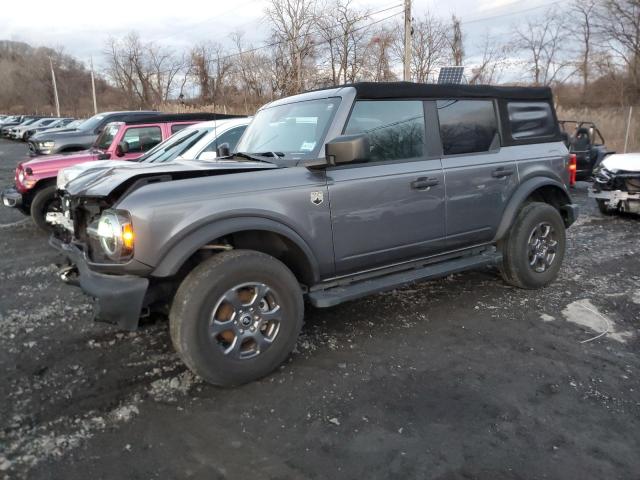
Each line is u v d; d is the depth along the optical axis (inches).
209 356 123.6
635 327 167.2
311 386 131.3
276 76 1262.3
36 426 114.9
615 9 1211.9
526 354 148.6
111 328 168.9
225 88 1651.1
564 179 207.3
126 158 340.5
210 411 120.6
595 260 242.5
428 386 131.2
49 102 3127.5
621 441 109.4
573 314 177.3
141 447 107.7
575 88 1371.8
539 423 115.6
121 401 125.1
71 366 143.2
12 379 136.0
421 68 1165.1
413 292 200.1
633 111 896.3
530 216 190.9
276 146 161.0
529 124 200.4
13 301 196.4
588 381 133.6
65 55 3186.5
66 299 198.2
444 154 171.0
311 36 1174.3
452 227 172.1
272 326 135.0
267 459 103.9
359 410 120.6
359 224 149.6
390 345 154.3
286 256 145.0
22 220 370.3
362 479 98.0
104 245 122.6
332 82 1177.4
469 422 115.9
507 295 195.5
